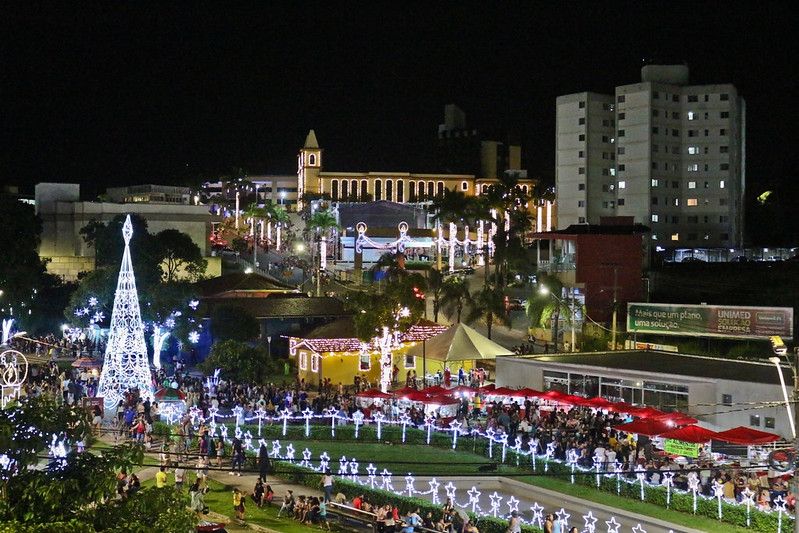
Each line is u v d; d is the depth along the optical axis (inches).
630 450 1875.0
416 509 1617.9
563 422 2135.8
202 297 4234.7
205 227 6013.8
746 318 2999.5
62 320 4488.2
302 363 3250.5
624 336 3799.2
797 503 995.3
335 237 6865.2
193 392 2524.6
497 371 2711.6
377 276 5625.0
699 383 2143.2
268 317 3806.6
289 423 2352.4
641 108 6053.2
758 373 2206.0
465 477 1904.5
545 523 1423.5
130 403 2372.0
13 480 745.6
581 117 6240.2
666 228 6107.3
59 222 5846.5
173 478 1852.9
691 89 6127.0
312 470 1907.0
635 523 1601.9
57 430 796.0
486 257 5221.5
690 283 4864.7
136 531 735.1
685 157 6146.7
